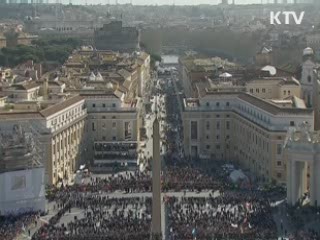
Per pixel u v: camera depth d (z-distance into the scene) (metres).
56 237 169.25
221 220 180.88
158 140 153.62
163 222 185.12
